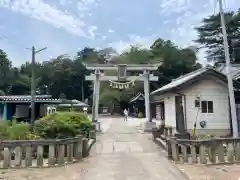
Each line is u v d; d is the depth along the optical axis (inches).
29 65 2498.8
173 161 364.8
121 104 2180.1
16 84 2324.1
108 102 2042.3
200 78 555.2
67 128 444.1
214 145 346.6
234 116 438.9
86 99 2390.5
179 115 553.0
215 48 1935.3
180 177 280.4
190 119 559.8
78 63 2578.7
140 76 838.5
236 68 655.1
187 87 566.6
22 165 335.9
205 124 556.1
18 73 2409.0
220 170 307.9
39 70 2459.4
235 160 350.6
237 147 352.8
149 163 355.6
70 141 362.0
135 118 1628.9
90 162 364.8
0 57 2359.7
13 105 861.8
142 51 2048.5
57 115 569.3
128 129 864.9
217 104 564.1
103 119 1503.4
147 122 781.3
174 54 2049.7
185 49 2158.0
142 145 524.4
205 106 563.5
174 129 600.7
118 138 633.0
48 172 305.0
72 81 2544.3
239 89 540.1
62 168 325.7
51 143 338.6
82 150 404.2
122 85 832.3
